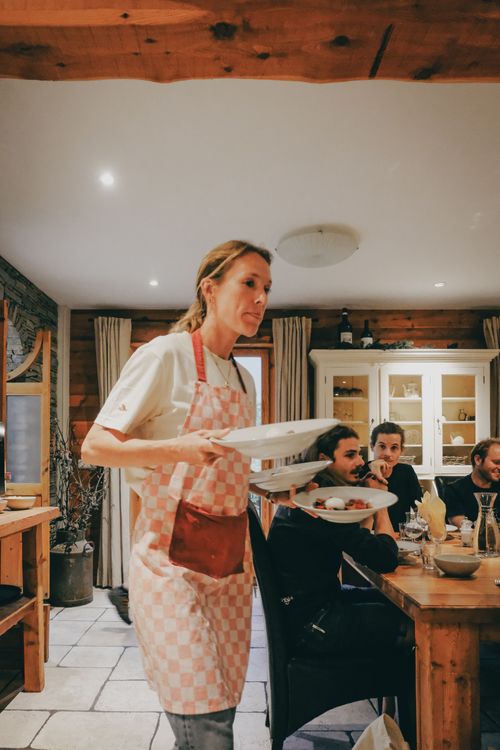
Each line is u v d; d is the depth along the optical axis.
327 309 5.02
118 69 1.18
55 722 2.21
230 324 1.14
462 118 2.03
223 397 1.14
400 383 4.71
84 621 3.55
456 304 4.86
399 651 1.75
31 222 2.93
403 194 2.65
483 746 1.95
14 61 1.16
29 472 3.46
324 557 1.84
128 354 4.79
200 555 1.08
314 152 2.25
